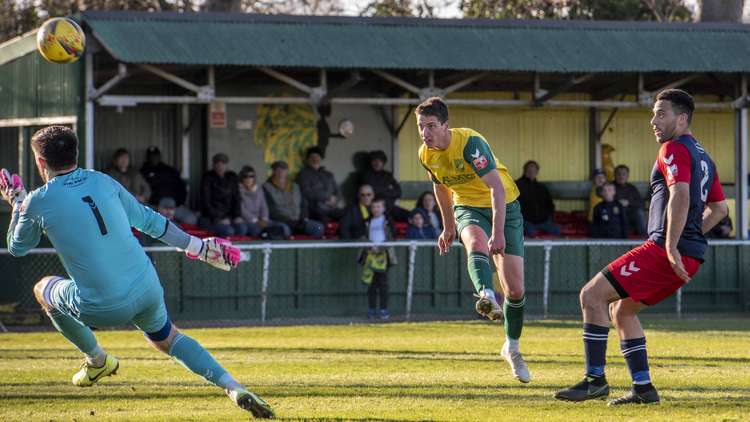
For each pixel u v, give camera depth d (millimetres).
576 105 36688
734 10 46688
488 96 41719
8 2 63156
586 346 14141
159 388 16469
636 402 14039
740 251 37844
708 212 13945
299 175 38500
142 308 12117
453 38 35125
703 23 37719
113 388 16500
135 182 35812
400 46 34344
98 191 12047
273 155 39312
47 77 34219
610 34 36594
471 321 32500
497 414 13180
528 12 63219
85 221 11875
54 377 18109
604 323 14055
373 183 38531
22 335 28484
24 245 12281
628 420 12602
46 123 34438
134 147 38406
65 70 33156
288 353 22688
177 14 33406
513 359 15602
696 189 13367
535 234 38938
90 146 32406
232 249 12703
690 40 36938
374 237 34875
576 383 15547
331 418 12828
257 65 32469
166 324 12508
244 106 39062
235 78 38656
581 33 36344
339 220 38094
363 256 34625
